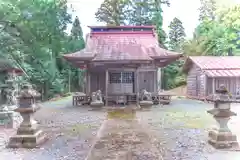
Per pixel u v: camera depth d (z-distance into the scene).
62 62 30.83
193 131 8.01
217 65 19.81
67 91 30.98
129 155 5.46
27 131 6.40
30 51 19.86
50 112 13.30
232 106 15.56
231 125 8.98
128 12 32.66
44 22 20.59
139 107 15.09
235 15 24.94
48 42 23.39
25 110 6.41
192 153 5.57
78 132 8.09
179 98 22.53
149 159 5.17
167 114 12.08
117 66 16.91
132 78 17.66
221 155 5.41
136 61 16.00
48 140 7.01
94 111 13.63
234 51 27.52
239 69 19.14
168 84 33.25
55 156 5.50
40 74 22.39
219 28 29.30
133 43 19.09
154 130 8.23
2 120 9.16
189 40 36.16
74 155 5.54
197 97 20.81
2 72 10.43
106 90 16.38
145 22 32.06
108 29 21.03
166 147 6.10
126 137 7.24
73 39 35.25
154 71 17.97
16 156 5.55
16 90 10.98
